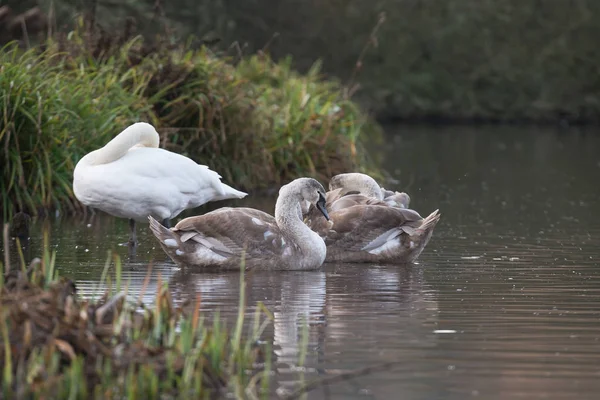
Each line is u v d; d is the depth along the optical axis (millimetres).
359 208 13617
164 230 12648
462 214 18766
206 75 21328
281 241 12703
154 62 21391
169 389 7773
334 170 22688
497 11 49250
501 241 15383
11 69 17578
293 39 47500
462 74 49312
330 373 8258
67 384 7613
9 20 23812
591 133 43031
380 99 48438
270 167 21859
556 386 7949
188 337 8242
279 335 9344
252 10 46094
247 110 21359
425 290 11484
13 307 8141
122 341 8242
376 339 9234
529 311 10414
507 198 21516
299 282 11930
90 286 11391
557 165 29172
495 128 45625
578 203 20656
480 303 10789
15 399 7520
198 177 14305
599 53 49250
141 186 13773
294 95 23891
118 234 15711
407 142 37156
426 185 24000
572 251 14383
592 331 9570
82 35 21906
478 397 7711
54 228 16172
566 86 49312
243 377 8141
